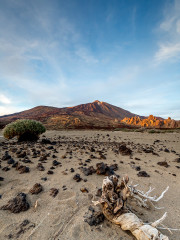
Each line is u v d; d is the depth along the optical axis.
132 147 9.27
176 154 7.46
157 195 3.38
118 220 2.23
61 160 5.58
